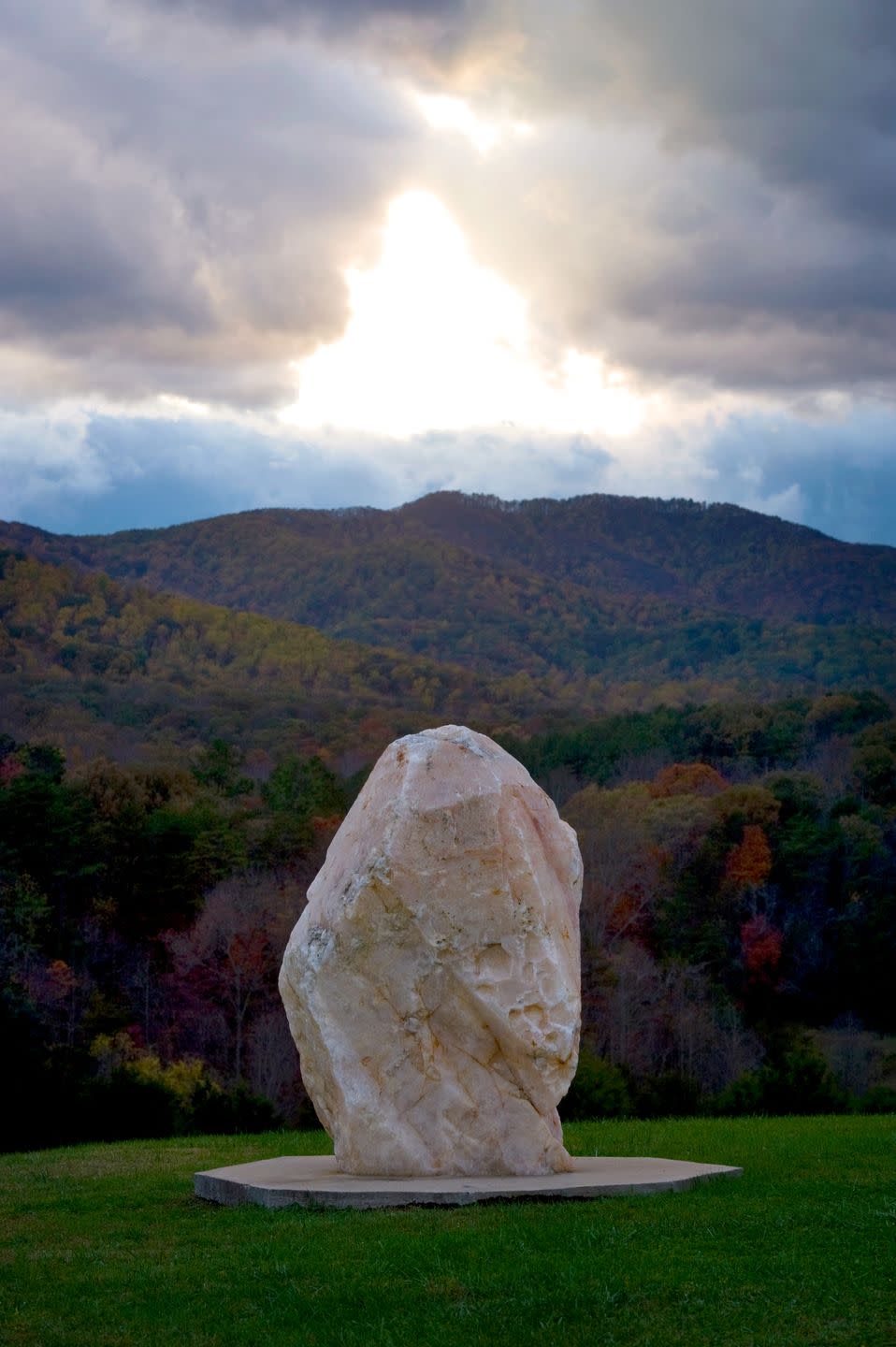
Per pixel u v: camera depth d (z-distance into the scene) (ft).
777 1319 32.14
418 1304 34.19
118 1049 153.07
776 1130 68.54
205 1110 84.23
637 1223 40.70
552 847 51.31
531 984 48.14
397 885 48.06
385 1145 48.01
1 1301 36.32
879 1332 31.04
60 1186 53.88
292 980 50.31
